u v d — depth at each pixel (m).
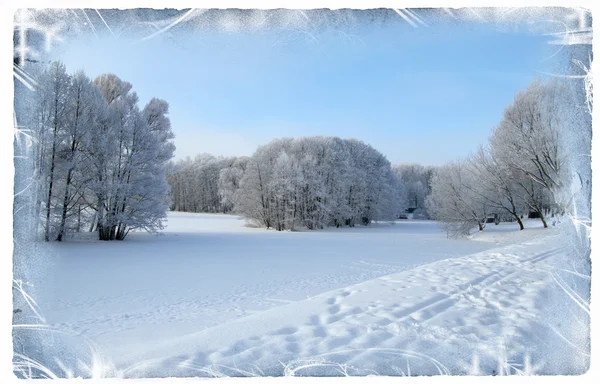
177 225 41.41
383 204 49.84
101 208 22.14
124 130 22.61
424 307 4.46
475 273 6.40
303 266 14.12
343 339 3.49
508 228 26.59
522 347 3.26
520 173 22.55
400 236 31.61
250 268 13.50
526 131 19.25
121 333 5.86
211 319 6.99
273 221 40.41
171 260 15.20
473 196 26.20
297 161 41.84
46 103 16.61
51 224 18.70
